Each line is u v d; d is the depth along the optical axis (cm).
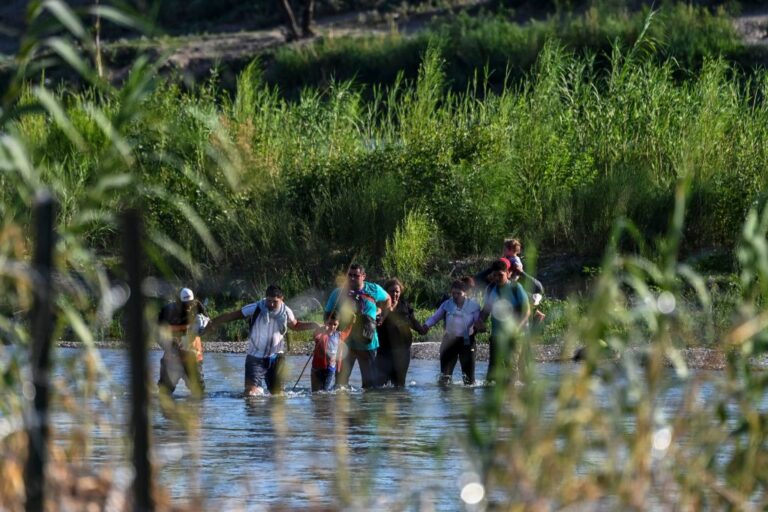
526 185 9106
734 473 1961
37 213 1622
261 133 9400
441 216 9069
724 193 8462
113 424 2095
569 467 1780
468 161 9338
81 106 2039
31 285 1680
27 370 1831
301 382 6272
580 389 1803
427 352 7406
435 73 10188
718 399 1998
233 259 8744
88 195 1880
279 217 8919
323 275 8706
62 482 1791
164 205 8294
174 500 2895
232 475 3347
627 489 1800
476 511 1802
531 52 17488
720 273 7962
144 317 1630
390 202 9050
